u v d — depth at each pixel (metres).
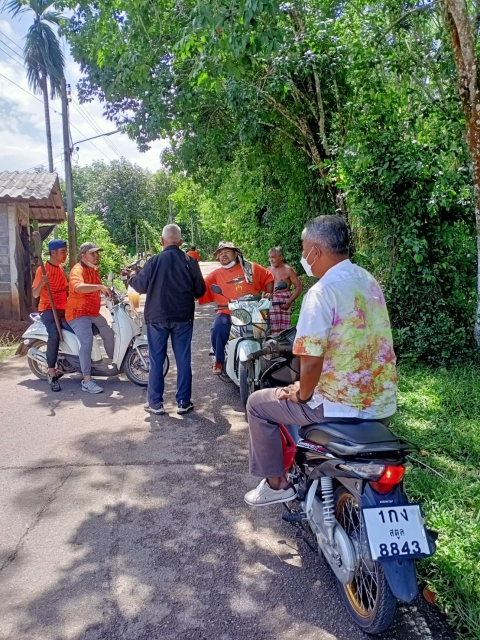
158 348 5.39
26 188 11.50
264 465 3.11
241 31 5.06
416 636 2.50
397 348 6.80
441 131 7.39
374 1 8.66
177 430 5.08
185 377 5.48
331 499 2.73
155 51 8.08
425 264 6.69
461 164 7.14
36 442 4.82
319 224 2.71
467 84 5.98
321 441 2.68
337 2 9.41
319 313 2.57
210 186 16.59
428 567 2.87
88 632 2.54
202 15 5.04
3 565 3.04
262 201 15.91
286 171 12.62
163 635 2.52
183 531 3.38
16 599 2.76
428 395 5.50
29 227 13.17
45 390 6.46
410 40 8.64
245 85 9.54
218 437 4.90
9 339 9.84
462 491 3.61
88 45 10.64
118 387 6.61
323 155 10.98
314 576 2.94
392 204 6.81
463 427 4.69
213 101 10.80
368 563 2.49
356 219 7.41
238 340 5.54
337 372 2.65
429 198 6.53
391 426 4.78
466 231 7.08
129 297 6.62
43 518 3.53
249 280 6.06
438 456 4.23
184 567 3.02
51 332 6.30
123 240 43.03
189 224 51.44
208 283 6.12
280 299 7.19
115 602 2.73
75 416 5.51
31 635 2.52
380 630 2.44
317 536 2.83
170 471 4.21
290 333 3.90
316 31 9.15
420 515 2.38
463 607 2.61
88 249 6.37
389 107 7.54
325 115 10.35
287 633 2.53
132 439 4.87
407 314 6.86
